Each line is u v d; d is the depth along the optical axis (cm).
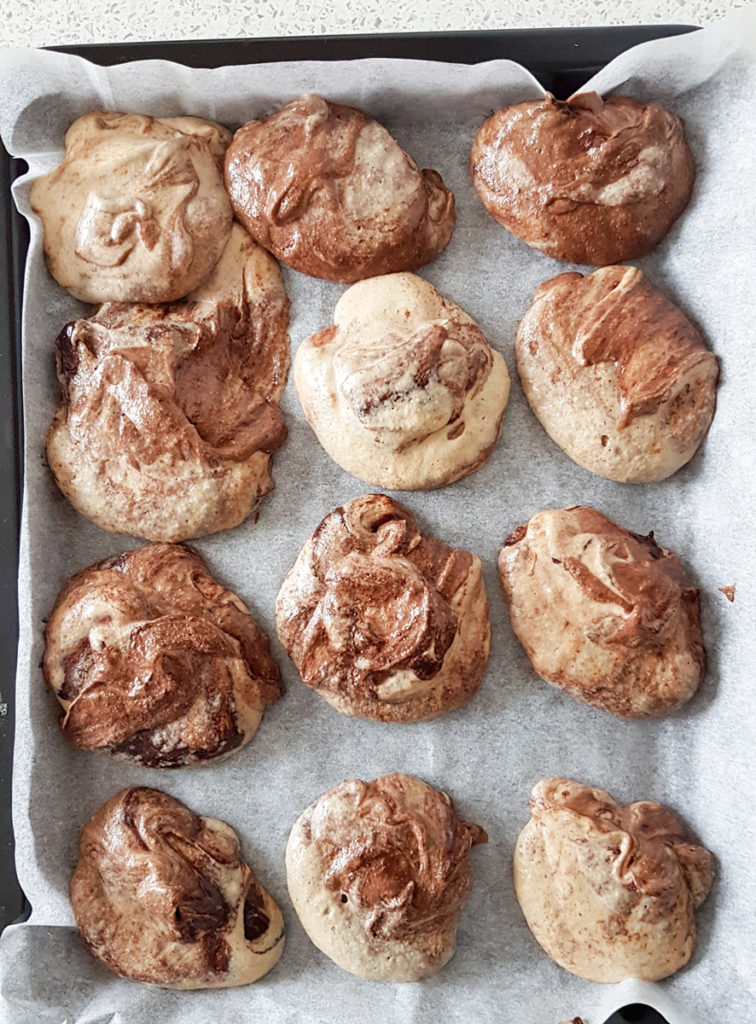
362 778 33
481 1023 32
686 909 31
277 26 35
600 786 33
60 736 33
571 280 33
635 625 31
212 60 32
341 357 32
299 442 34
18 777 31
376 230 32
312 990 33
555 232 32
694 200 33
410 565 32
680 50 31
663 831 32
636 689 32
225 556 34
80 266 33
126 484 32
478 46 32
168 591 33
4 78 32
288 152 32
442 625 31
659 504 33
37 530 32
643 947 31
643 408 31
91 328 33
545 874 32
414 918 31
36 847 31
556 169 32
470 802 33
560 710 33
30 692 32
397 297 32
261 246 34
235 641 32
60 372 33
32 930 32
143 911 32
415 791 32
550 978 32
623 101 32
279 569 33
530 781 33
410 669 31
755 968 30
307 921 32
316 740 33
